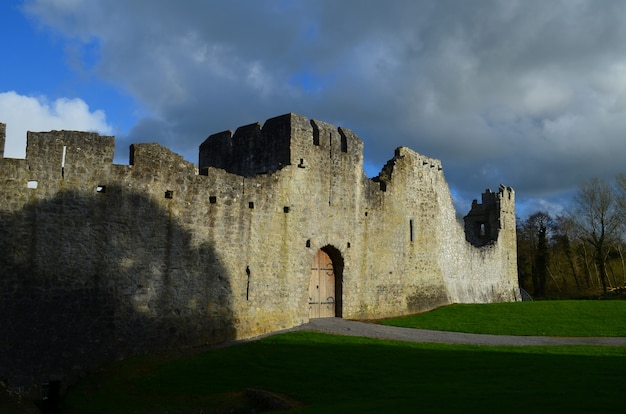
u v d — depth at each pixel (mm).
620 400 13602
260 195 29375
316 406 15367
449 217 46906
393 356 22688
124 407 17250
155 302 24469
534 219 92062
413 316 37688
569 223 85500
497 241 56281
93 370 22078
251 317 28203
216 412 16438
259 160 32969
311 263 32219
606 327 33375
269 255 29500
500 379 18062
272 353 23172
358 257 35250
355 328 30562
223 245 27344
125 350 23266
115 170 23828
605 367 19844
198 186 26672
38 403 20531
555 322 35188
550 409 12609
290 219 30797
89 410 17516
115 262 23406
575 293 77812
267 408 16250
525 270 91250
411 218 40906
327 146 33594
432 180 44469
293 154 31422
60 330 21688
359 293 35125
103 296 22922
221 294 26953
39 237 21656
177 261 25453
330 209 33375
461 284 47969
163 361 22719
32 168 21844
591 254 82625
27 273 21250
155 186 25031
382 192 38000
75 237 22469
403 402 14531
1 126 21438
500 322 35375
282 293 29969
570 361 21531
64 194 22406
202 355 23125
